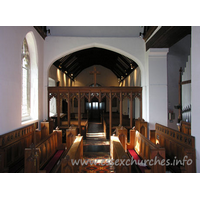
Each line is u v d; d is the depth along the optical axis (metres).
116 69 18.23
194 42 4.71
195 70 4.65
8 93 4.92
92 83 21.20
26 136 5.99
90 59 17.50
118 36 8.88
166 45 7.77
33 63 7.51
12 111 5.14
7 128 4.85
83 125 9.16
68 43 8.59
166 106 8.29
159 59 8.29
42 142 4.91
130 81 14.11
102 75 21.19
